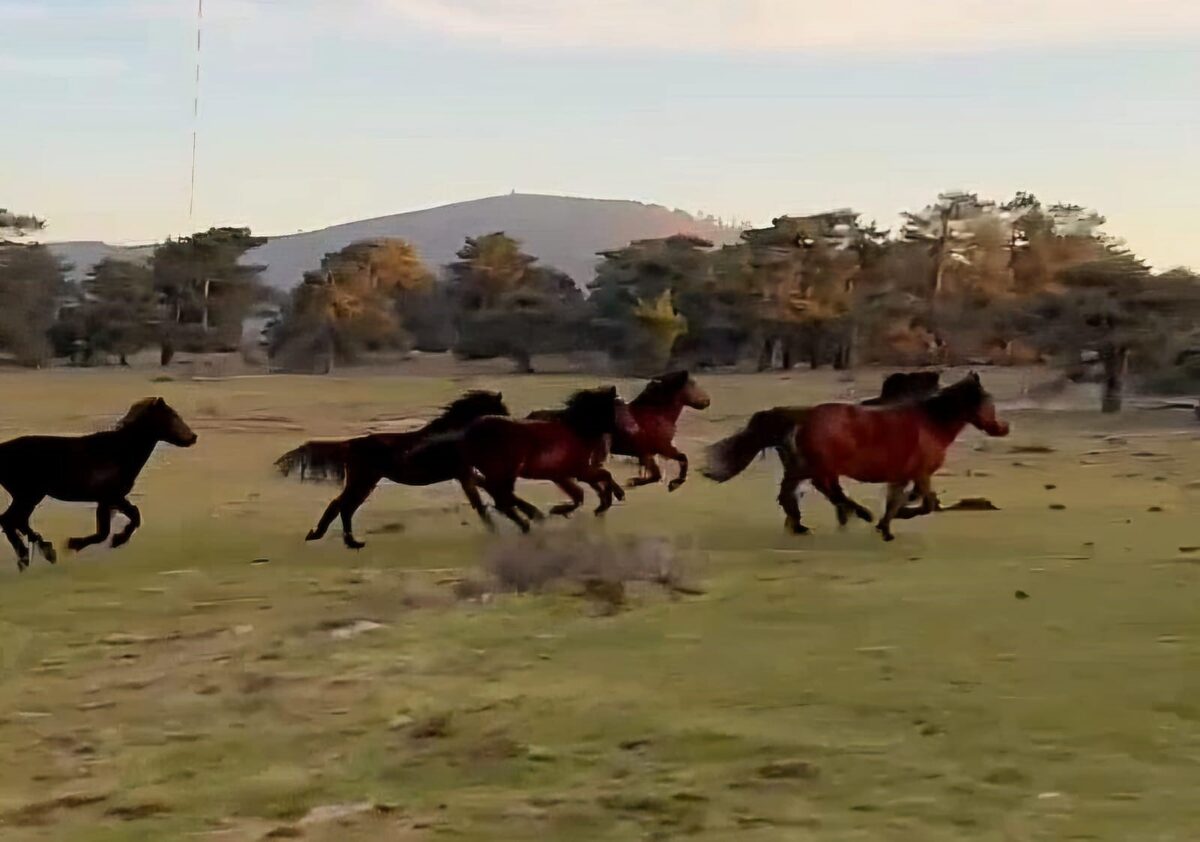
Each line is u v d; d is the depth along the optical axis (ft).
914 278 286.46
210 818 27.20
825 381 222.69
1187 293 188.24
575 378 245.24
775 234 278.87
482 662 39.93
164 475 106.01
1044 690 34.58
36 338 287.28
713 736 31.01
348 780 29.22
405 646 42.63
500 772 29.19
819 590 51.03
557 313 297.33
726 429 154.61
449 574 57.41
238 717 35.01
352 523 77.30
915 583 52.39
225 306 321.93
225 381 226.17
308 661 41.11
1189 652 38.83
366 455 67.92
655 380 83.87
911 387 73.92
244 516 81.82
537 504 87.35
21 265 298.35
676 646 41.24
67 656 43.27
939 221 286.46
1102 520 74.54
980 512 78.95
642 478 84.43
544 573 53.31
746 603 48.47
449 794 27.99
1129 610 45.75
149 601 52.65
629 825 25.64
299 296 313.53
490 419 69.92
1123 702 33.24
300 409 175.63
